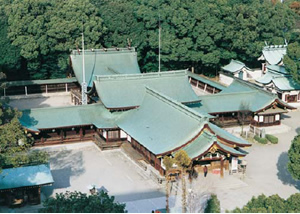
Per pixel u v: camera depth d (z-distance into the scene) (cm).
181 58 10694
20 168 5662
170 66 11225
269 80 9956
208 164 6191
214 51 10750
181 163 4959
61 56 10444
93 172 6475
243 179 6206
